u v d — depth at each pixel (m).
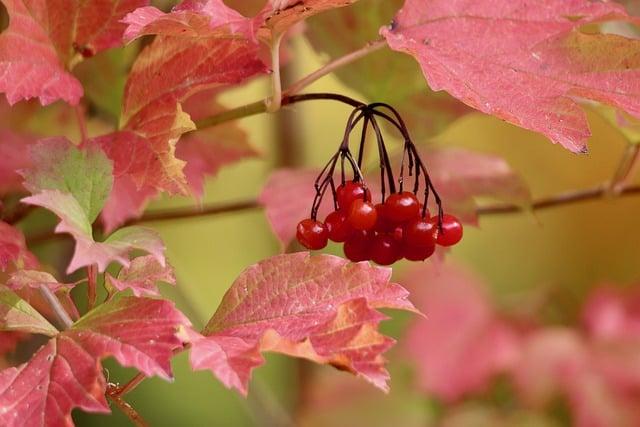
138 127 0.75
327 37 0.84
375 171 0.87
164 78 0.75
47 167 0.72
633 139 0.87
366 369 0.71
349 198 0.75
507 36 0.75
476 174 0.87
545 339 1.00
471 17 0.75
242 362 0.69
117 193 0.84
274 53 0.75
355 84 0.85
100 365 0.70
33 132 0.88
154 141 0.75
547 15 0.75
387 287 0.73
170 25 0.73
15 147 0.87
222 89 0.85
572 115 0.73
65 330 0.71
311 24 0.84
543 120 0.73
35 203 0.70
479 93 0.73
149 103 0.75
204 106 0.85
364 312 0.72
